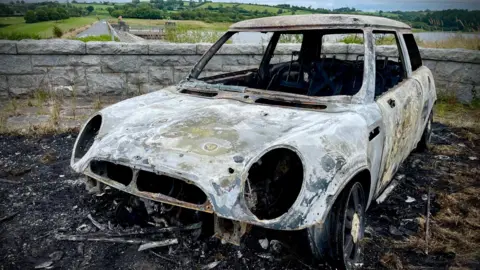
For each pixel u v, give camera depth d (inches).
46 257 100.5
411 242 110.4
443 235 114.8
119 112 118.6
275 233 98.8
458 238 112.7
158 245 101.4
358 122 100.1
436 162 178.2
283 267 96.0
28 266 96.7
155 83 290.8
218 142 91.3
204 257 98.6
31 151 181.3
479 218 124.6
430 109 174.9
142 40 343.9
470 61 277.0
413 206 134.4
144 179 97.4
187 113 110.6
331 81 144.6
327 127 95.0
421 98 151.7
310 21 129.4
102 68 279.9
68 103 268.7
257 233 97.3
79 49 271.0
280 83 157.8
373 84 115.4
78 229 112.7
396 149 127.0
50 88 274.7
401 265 100.3
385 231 118.0
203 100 124.1
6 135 202.7
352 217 96.6
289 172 89.5
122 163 93.4
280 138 90.7
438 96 295.1
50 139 199.2
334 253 91.2
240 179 82.4
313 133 91.9
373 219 125.2
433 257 105.5
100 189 106.3
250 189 83.4
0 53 260.1
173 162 87.0
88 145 117.2
